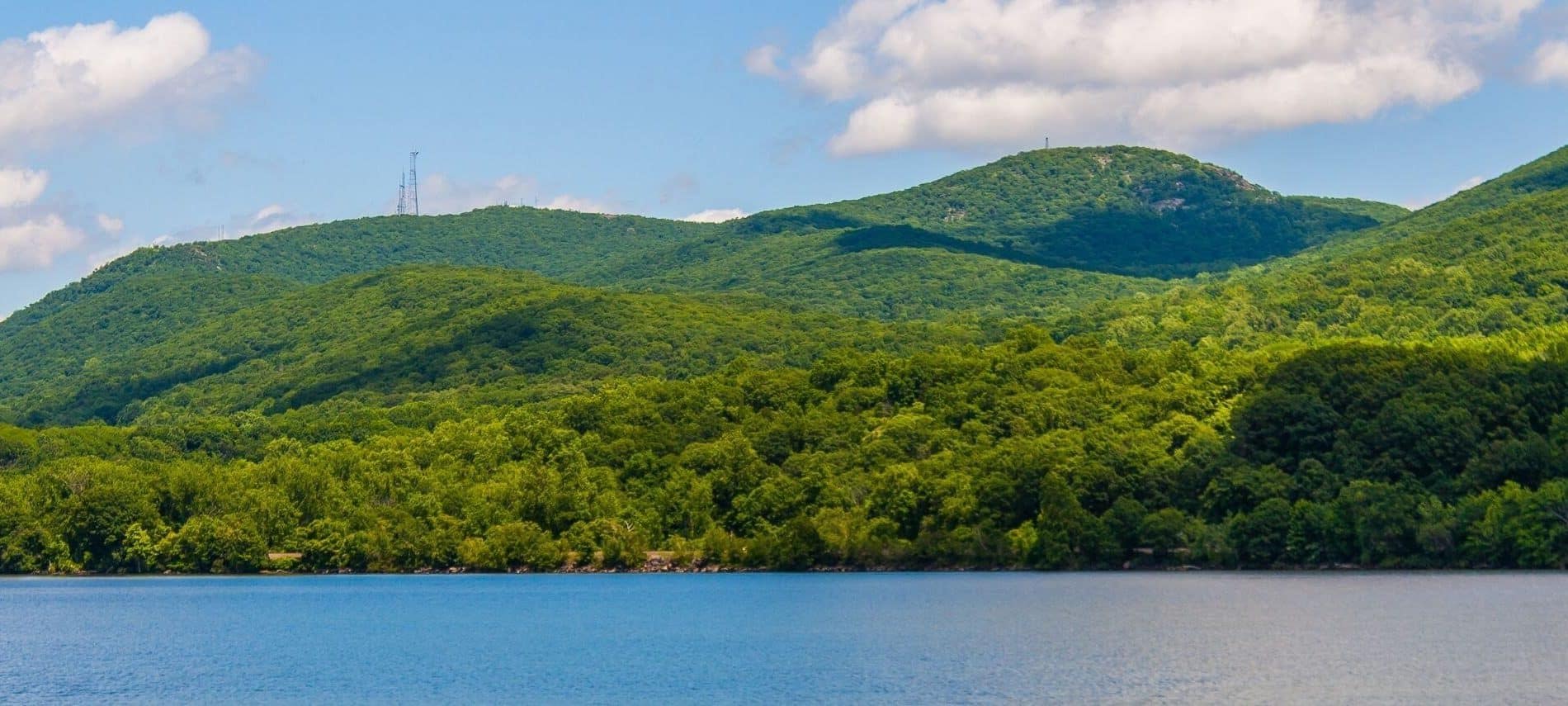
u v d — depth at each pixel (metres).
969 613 189.12
